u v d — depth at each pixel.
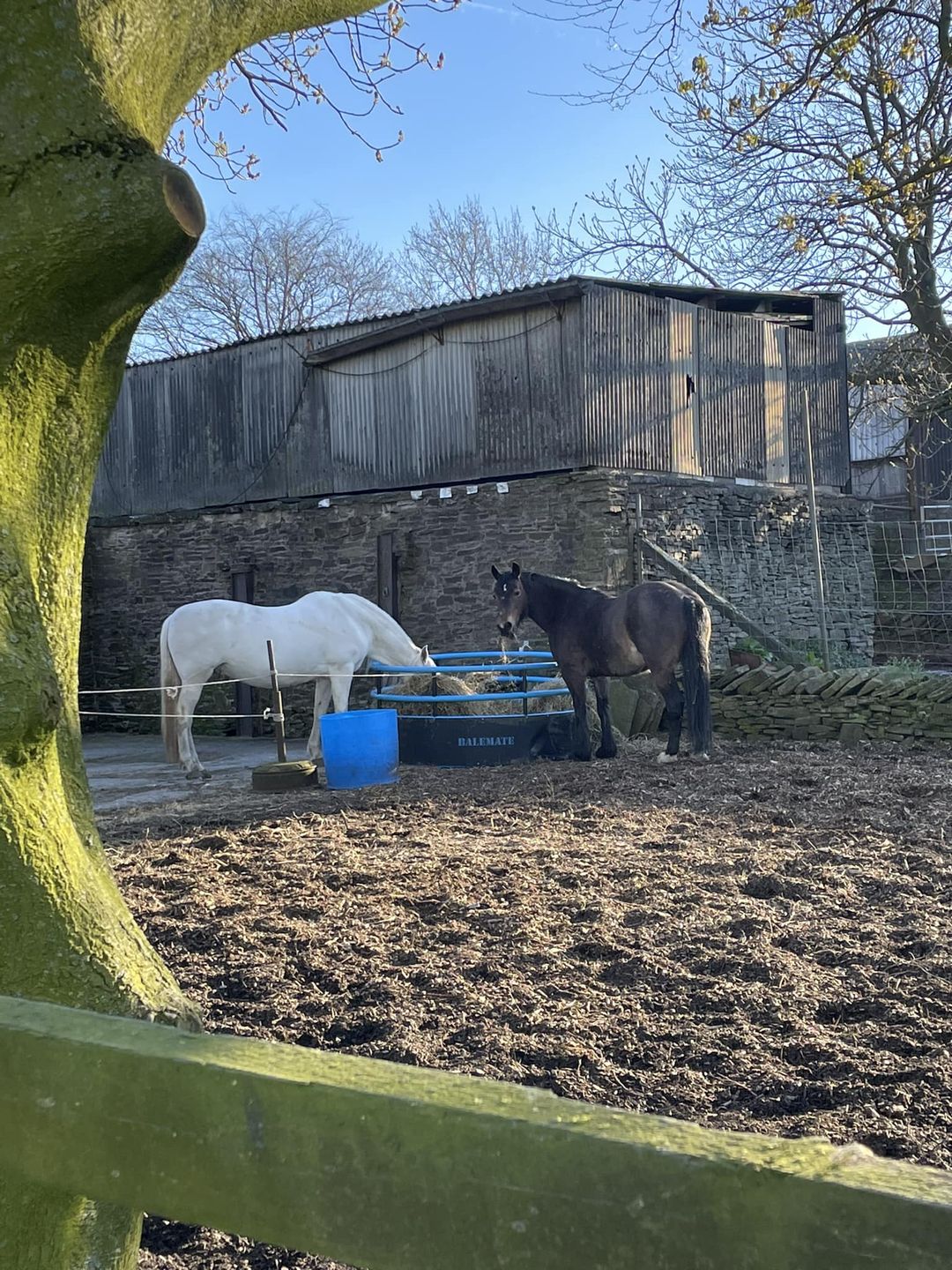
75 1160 1.09
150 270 1.77
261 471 15.91
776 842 5.66
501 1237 0.86
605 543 12.30
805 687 9.62
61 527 1.91
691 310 14.04
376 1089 0.93
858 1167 0.78
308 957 4.04
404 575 13.85
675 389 13.78
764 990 3.52
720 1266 0.78
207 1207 1.01
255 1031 3.36
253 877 5.35
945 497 21.77
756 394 14.82
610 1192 0.82
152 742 14.77
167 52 1.85
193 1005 1.84
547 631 9.20
